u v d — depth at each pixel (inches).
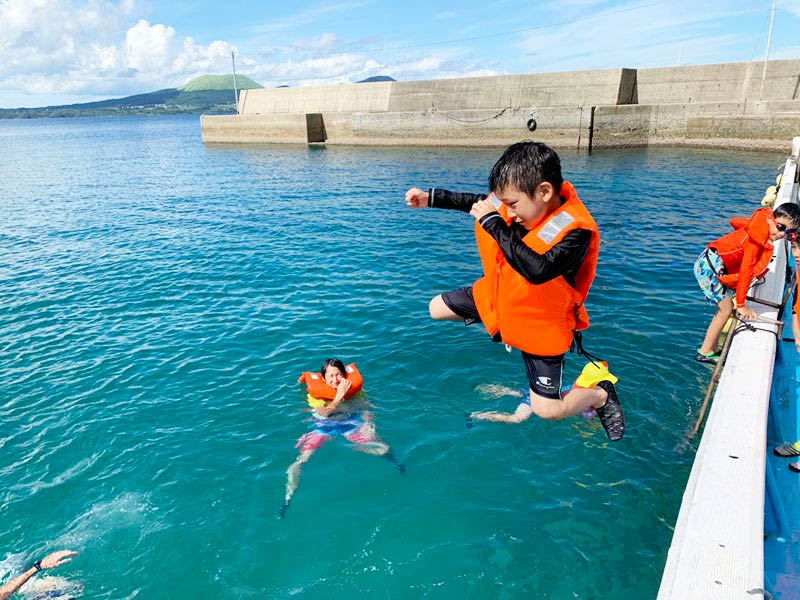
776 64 1368.1
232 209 915.4
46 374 350.0
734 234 300.7
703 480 149.3
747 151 1369.3
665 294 446.3
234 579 201.0
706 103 1412.4
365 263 565.9
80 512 233.9
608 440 265.7
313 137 2124.8
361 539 215.6
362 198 973.2
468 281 500.7
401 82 1904.5
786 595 150.7
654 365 328.5
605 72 1523.1
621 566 198.7
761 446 162.6
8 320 445.7
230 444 274.2
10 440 282.8
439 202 143.5
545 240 116.2
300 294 478.0
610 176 1085.1
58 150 2647.6
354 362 347.9
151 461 263.3
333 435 277.6
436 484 243.1
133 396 320.2
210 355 366.6
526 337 137.9
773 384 254.8
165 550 214.2
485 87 1715.1
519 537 213.3
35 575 204.8
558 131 1557.6
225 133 2397.9
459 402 301.6
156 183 1278.3
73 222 847.7
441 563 203.5
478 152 1601.9
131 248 668.7
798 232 240.5
